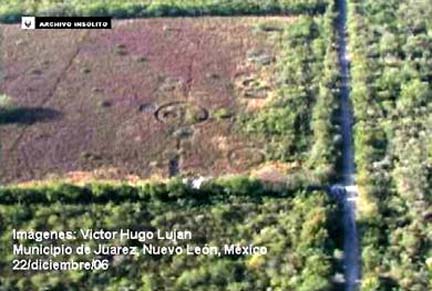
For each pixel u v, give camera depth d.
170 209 42.91
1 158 46.97
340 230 41.88
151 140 48.44
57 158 47.09
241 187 43.88
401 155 46.66
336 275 38.94
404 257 40.03
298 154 47.06
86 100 52.00
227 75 54.22
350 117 50.34
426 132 48.41
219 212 42.56
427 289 38.28
